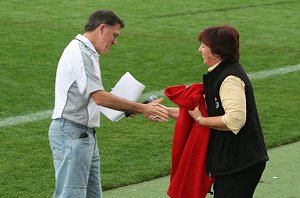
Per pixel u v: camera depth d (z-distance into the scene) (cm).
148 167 1847
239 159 1215
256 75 2927
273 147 2030
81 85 1277
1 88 2594
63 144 1303
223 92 1198
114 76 2853
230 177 1223
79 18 4025
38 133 2109
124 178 1766
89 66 1280
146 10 4319
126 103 1286
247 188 1231
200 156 1243
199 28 3888
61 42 3438
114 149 1984
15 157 1897
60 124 1303
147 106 1300
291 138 2103
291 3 4666
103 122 2228
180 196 1259
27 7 4291
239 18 4181
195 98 1224
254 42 3575
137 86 1338
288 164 1878
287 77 2900
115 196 1656
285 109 2425
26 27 3741
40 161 1873
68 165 1302
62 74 1295
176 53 3278
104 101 1277
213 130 1233
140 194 1669
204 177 1247
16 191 1669
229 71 1205
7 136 2072
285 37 3712
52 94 2541
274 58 3244
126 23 3944
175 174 1273
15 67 2925
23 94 2527
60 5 4384
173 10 4338
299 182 1742
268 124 2245
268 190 1689
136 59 3142
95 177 1382
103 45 1297
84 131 1306
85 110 1299
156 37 3612
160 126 2209
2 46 3306
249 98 1215
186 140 1267
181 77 2873
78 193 1311
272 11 4394
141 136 2109
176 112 1321
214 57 1226
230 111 1187
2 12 4131
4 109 2341
